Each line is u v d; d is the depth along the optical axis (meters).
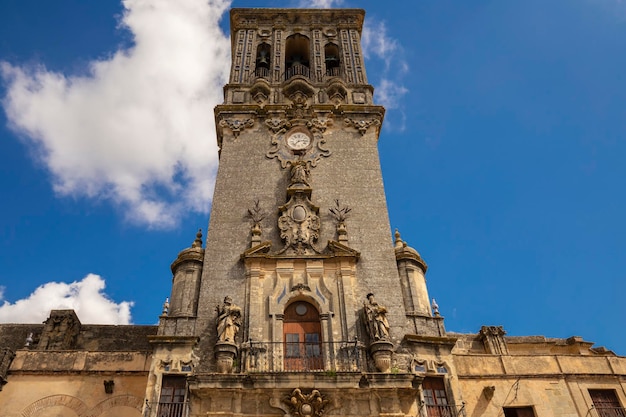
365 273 25.19
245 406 20.22
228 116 32.19
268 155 30.39
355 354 22.02
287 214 27.16
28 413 24.67
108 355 26.47
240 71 35.94
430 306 25.61
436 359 22.78
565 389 26.77
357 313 23.72
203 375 20.39
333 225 27.23
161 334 22.89
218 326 22.61
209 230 26.77
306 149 30.75
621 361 28.30
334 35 39.53
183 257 25.88
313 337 23.34
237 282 24.66
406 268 26.00
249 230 26.89
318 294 24.17
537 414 25.81
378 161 30.39
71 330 30.30
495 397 26.06
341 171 29.77
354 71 36.25
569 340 33.19
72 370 25.88
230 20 40.81
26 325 31.61
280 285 24.41
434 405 21.83
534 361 27.61
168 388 21.42
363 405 20.50
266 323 23.27
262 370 21.61
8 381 25.38
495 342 31.64
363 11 40.62
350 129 31.95
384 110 33.03
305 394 20.30
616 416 26.47
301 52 40.84
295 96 33.62
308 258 25.23
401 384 20.77
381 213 27.81
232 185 28.86
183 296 24.42
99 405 25.14
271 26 39.97
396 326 23.52
